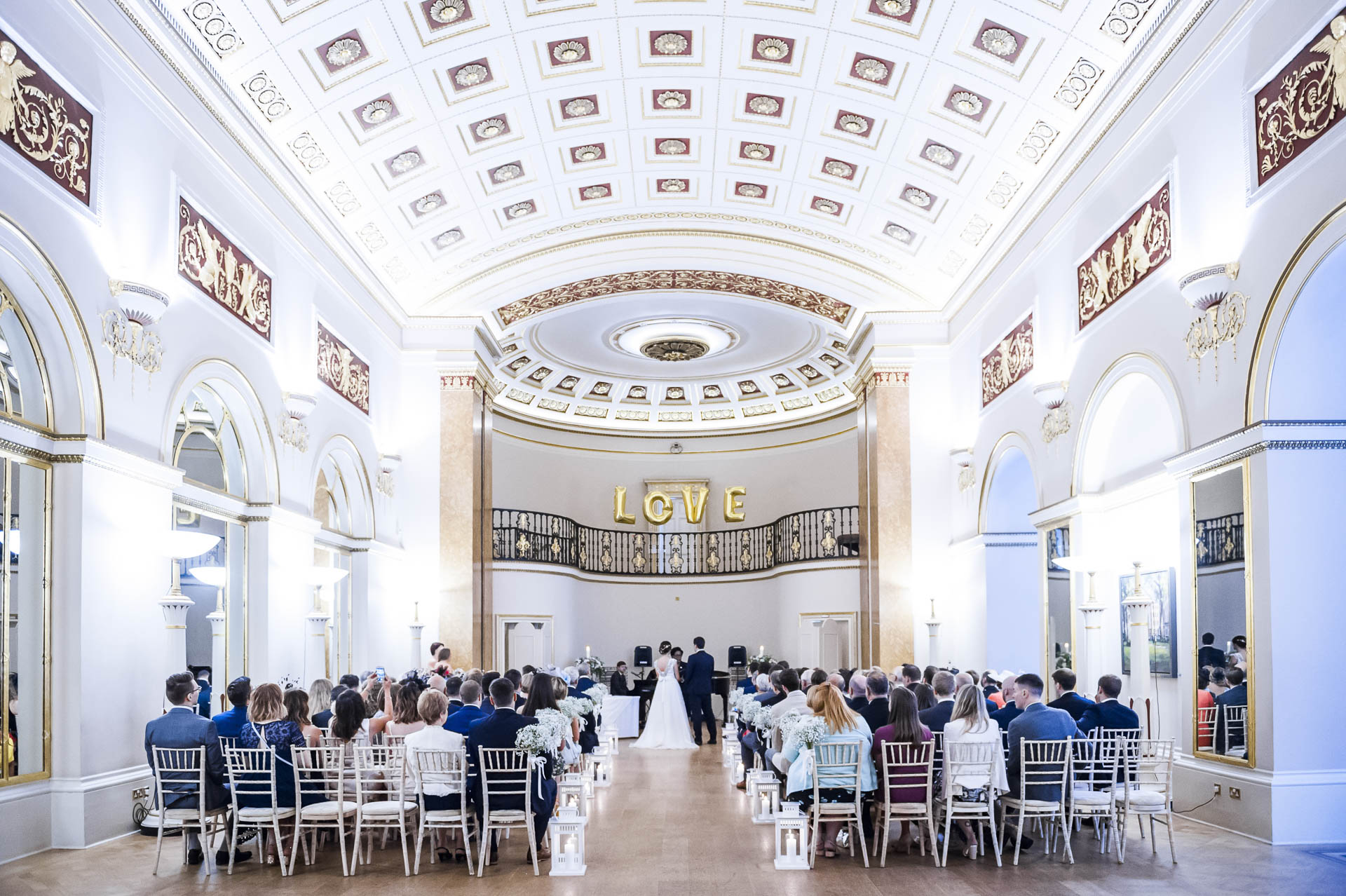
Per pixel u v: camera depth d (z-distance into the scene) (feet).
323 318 45.91
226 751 24.63
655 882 24.30
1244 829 27.73
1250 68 27.86
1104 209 37.73
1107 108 36.27
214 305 34.73
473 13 38.04
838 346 70.28
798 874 25.00
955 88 41.01
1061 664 41.52
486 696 37.17
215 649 36.63
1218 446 28.89
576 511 85.25
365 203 47.03
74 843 26.37
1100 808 25.54
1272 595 26.50
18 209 24.12
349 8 35.47
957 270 54.49
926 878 24.14
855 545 71.46
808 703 27.17
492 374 63.72
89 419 27.09
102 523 27.48
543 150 48.75
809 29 39.96
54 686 26.30
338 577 42.83
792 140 48.34
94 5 27.40
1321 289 25.54
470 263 57.00
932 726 28.45
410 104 42.11
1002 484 51.11
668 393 85.40
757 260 58.23
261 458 39.01
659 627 83.41
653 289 61.41
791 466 84.02
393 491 55.83
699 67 43.01
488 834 25.57
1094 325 38.58
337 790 25.79
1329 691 26.45
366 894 22.85
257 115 37.86
